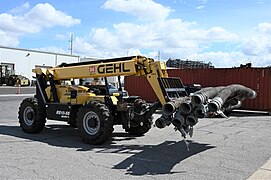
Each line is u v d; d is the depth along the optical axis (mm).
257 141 8258
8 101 21094
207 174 5281
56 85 9141
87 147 7242
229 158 6387
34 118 8828
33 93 30578
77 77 8656
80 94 8359
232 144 7828
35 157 6195
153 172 5359
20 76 43500
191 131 6082
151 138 8531
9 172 5188
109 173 5254
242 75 16375
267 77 15516
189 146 7523
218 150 7117
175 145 7637
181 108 5789
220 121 12656
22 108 9172
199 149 7207
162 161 6090
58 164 5723
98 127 7402
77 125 7742
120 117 8094
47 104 8859
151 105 8156
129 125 8039
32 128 8859
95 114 7465
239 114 15727
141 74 7570
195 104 5645
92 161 5984
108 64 8031
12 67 48406
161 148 7266
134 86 20375
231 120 13078
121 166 5688
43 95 9070
